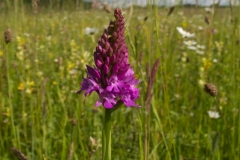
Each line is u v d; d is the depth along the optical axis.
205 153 0.34
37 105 0.38
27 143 0.36
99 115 0.35
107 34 0.15
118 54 0.15
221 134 0.35
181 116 0.40
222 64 0.55
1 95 0.39
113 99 0.15
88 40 0.68
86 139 0.34
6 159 0.31
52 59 0.55
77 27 0.76
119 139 0.35
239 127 0.31
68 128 0.36
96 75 0.15
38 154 0.30
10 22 0.64
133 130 0.34
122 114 0.38
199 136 0.37
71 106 0.40
